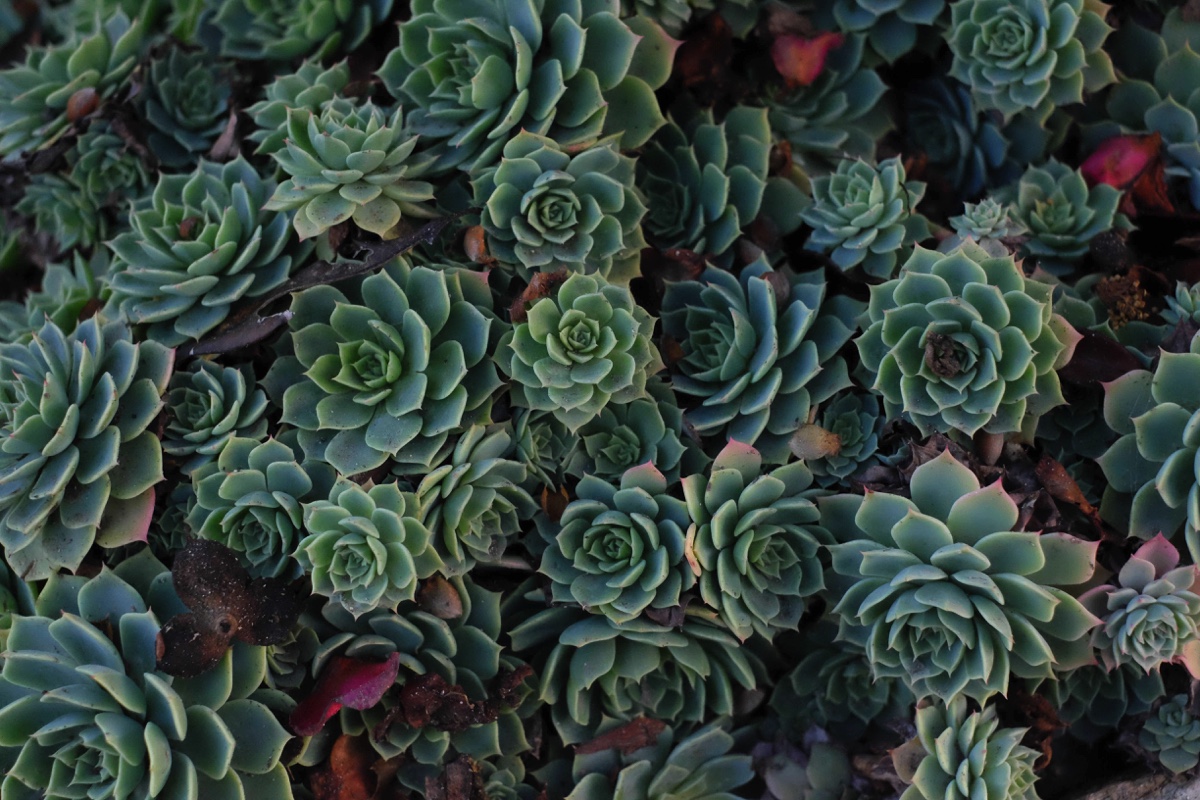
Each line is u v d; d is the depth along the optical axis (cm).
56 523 78
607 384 79
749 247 86
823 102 92
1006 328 79
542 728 83
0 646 79
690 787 82
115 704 75
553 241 81
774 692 84
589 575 80
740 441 81
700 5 89
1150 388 80
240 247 83
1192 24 89
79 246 94
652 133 86
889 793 82
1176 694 81
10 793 75
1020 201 87
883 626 79
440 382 79
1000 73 88
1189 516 78
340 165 81
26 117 89
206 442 80
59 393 78
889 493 80
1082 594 79
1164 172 88
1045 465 80
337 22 90
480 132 83
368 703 76
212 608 76
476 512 79
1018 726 81
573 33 82
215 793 75
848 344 84
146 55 93
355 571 77
